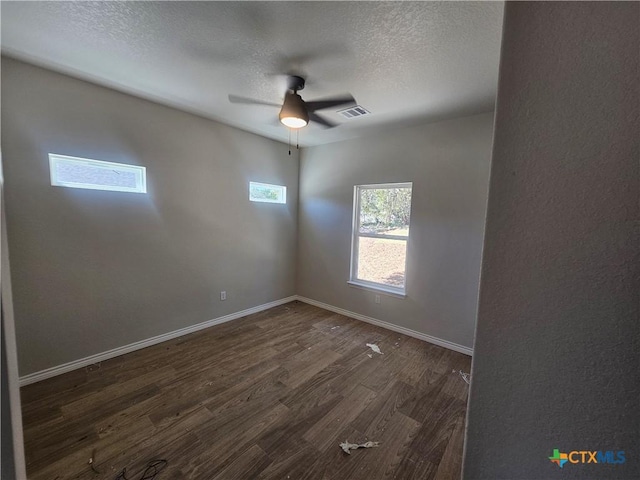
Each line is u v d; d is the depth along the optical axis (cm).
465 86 215
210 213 324
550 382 49
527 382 51
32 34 165
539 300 49
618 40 41
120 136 248
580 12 44
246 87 228
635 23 40
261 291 394
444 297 297
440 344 300
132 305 269
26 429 173
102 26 158
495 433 54
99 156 238
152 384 221
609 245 44
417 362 263
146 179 268
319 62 187
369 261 369
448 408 201
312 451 163
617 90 42
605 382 46
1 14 148
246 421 184
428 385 228
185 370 241
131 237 264
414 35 157
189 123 296
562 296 47
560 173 46
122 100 247
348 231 377
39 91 207
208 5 140
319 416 191
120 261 258
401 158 322
